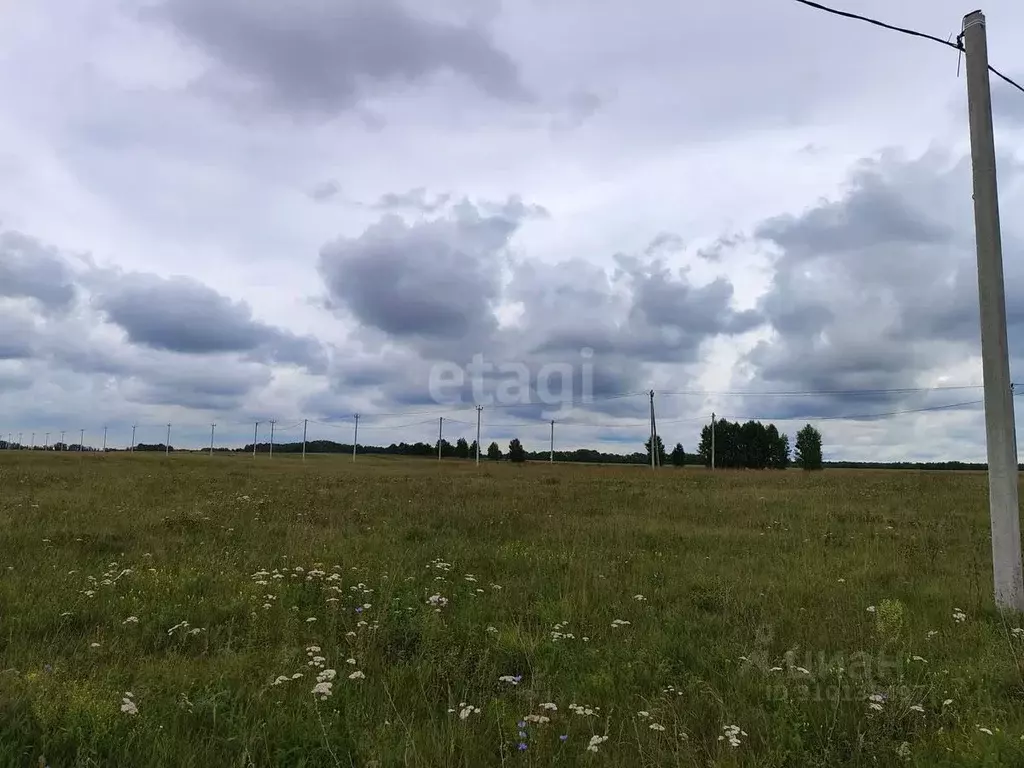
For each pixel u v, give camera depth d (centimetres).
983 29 775
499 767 371
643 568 934
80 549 973
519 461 9831
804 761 370
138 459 6131
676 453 10888
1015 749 368
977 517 1603
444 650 557
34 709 397
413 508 1656
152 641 587
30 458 4862
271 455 12375
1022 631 609
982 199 765
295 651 529
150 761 354
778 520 1525
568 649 585
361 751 375
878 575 909
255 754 371
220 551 973
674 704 452
